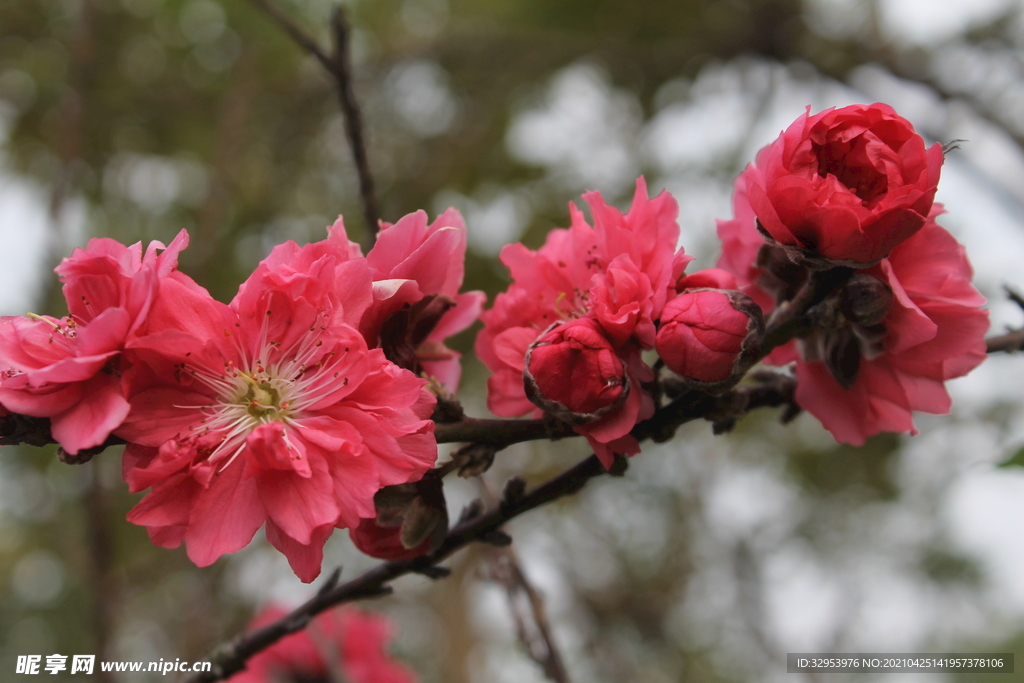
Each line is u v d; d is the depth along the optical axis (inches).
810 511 36.5
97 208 33.8
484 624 36.9
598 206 12.0
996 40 35.2
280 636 13.0
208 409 11.3
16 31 34.9
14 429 11.2
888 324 12.0
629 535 37.2
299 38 14.3
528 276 12.5
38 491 31.2
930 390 12.4
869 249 11.5
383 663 18.2
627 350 11.7
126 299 11.2
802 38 40.9
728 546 35.2
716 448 37.0
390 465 11.3
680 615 36.5
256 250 33.6
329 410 11.4
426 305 12.1
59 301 24.3
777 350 12.7
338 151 36.3
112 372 11.2
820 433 35.0
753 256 12.6
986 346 12.9
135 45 35.5
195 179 35.4
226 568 29.7
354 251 11.9
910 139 11.6
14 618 32.1
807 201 11.5
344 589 12.9
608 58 41.0
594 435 11.6
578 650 32.1
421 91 40.2
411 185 35.9
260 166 36.4
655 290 11.8
